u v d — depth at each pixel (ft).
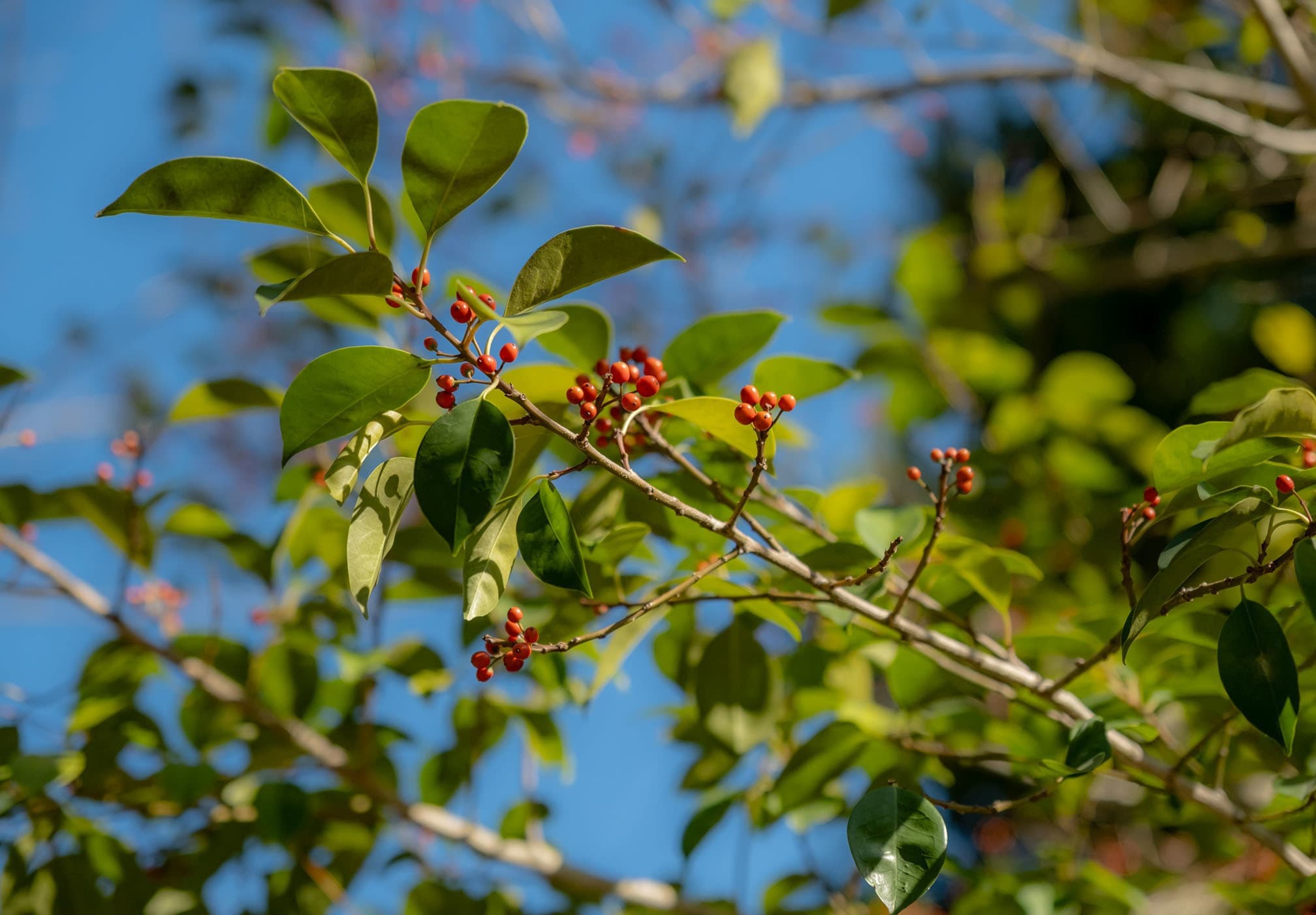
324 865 4.68
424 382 3.74
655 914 4.66
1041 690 4.08
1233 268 10.17
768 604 4.19
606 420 4.02
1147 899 4.79
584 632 4.24
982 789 9.35
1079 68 7.00
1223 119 6.63
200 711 4.60
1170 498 3.96
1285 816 4.07
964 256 8.98
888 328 5.74
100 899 4.46
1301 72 5.61
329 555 4.56
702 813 4.63
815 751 4.37
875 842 3.78
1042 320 9.42
